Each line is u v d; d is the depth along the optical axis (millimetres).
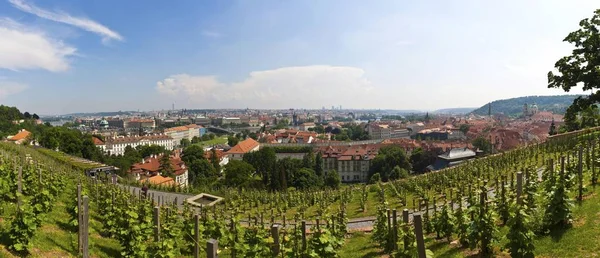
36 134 129000
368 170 135875
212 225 24328
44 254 17031
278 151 180875
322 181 117938
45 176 32906
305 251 14555
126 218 20500
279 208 51188
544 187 19688
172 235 22641
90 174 63469
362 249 25141
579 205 19391
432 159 120625
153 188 67062
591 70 46719
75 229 22484
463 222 18766
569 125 83875
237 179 108438
